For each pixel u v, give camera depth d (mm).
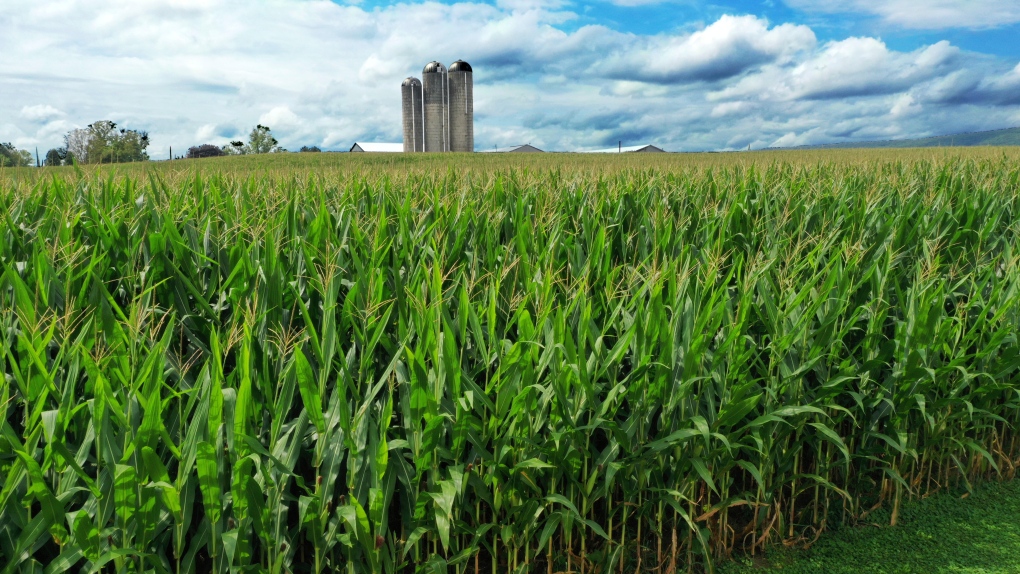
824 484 3396
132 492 2041
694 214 6160
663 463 3002
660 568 3170
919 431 3949
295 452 2359
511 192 7598
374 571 2406
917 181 8227
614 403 2840
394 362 2482
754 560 3328
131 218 5035
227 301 3861
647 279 3314
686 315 3029
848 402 3828
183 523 2158
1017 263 4406
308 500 2283
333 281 2943
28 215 5797
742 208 6062
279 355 2777
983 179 8625
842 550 3408
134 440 2045
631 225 6031
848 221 5766
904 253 5055
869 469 3621
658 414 3332
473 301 3590
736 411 2896
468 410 2426
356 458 2383
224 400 2309
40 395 2203
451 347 2447
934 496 3930
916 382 3508
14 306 3141
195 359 3184
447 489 2350
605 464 2881
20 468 2102
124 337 2508
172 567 2600
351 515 2252
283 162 39562
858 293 4055
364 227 5258
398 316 3186
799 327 3252
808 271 4367
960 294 4023
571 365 2641
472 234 5176
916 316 3545
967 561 3299
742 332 3357
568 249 4367
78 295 3312
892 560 3316
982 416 3939
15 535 2189
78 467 2039
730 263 5031
